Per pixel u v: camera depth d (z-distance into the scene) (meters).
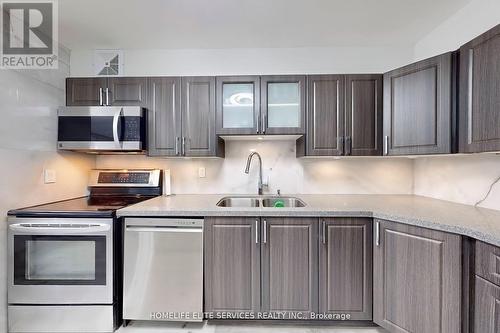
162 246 1.86
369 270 1.83
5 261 1.79
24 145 1.90
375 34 2.31
